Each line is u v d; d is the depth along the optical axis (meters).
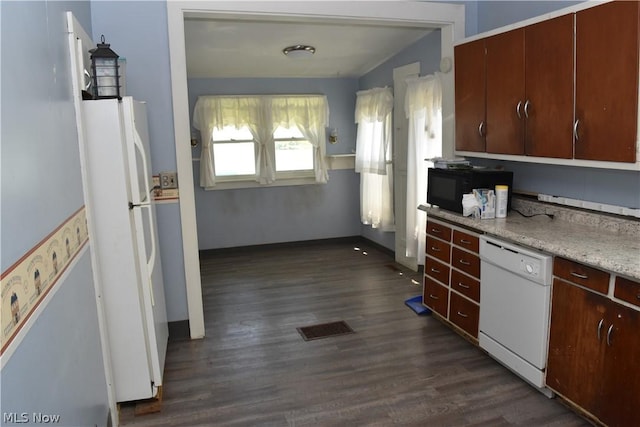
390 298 4.24
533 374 2.57
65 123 1.94
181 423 2.47
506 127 3.02
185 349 3.31
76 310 1.87
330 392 2.72
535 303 2.52
